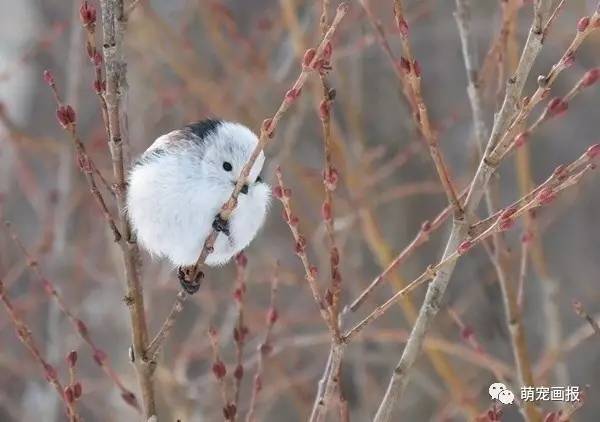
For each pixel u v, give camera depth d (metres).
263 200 6.39
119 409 11.62
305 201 12.85
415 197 14.25
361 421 11.72
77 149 5.94
